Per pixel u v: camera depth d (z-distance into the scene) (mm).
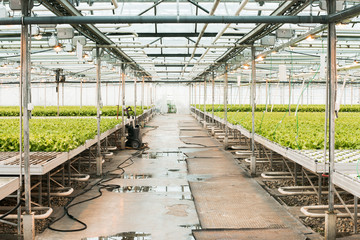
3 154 6273
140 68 17297
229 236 4906
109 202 6551
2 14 5312
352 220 5574
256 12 7789
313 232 5074
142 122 21656
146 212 5984
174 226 5332
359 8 4039
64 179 7918
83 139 7539
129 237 4910
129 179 8445
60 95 35156
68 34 7168
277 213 5902
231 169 9609
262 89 34812
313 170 5266
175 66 21109
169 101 39375
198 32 11273
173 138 16906
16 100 33719
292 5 5383
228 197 6867
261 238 4836
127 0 8172
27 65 4875
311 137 7359
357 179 4430
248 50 10852
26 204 4809
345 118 13203
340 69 9656
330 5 4758
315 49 12680
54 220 5578
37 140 6648
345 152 6320
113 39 9781
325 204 6359
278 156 11094
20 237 4914
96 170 9039
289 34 7527
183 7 8922
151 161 10883
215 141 15688
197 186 7738
